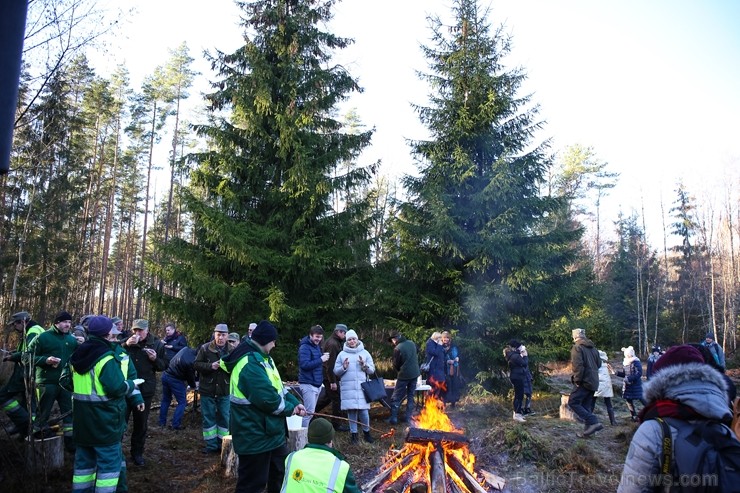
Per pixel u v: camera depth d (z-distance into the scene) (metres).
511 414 11.27
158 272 13.69
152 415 10.30
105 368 5.07
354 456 7.60
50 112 11.41
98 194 28.92
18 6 2.52
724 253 39.47
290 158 14.52
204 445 8.10
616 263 40.75
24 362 6.07
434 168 14.02
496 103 13.84
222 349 7.96
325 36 15.20
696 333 39.12
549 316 13.81
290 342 13.90
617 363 27.77
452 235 13.21
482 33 14.81
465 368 13.39
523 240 13.56
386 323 14.29
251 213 14.33
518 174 13.51
